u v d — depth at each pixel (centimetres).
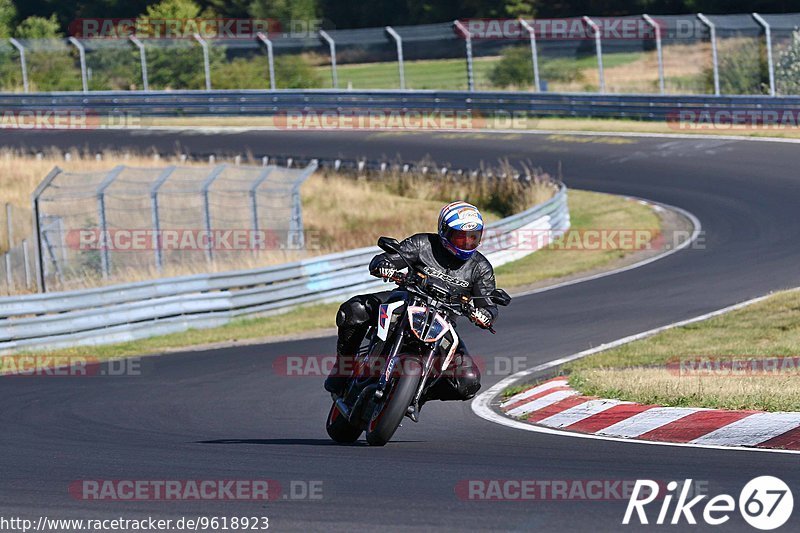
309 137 15338
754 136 12862
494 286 2917
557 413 3522
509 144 13962
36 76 18700
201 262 8944
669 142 13112
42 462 2795
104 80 18938
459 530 1914
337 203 12000
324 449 2919
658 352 4812
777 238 8419
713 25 14850
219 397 4353
